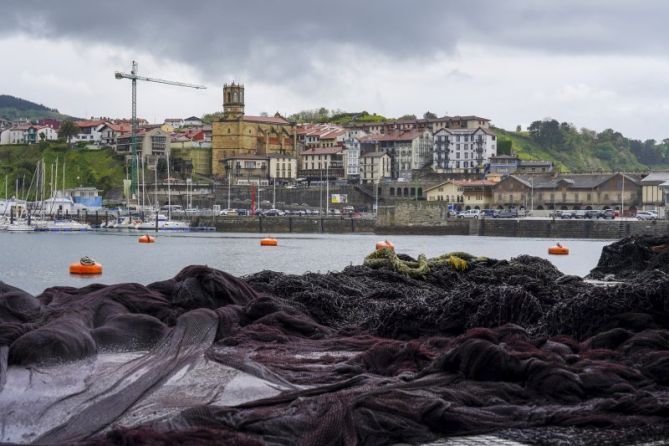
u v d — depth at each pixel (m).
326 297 15.75
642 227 130.12
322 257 81.94
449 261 22.17
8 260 80.19
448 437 8.71
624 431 8.83
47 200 194.12
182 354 11.10
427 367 10.28
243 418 8.52
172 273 63.94
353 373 10.54
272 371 10.60
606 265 24.69
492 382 9.88
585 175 173.12
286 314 13.84
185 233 157.50
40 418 8.70
